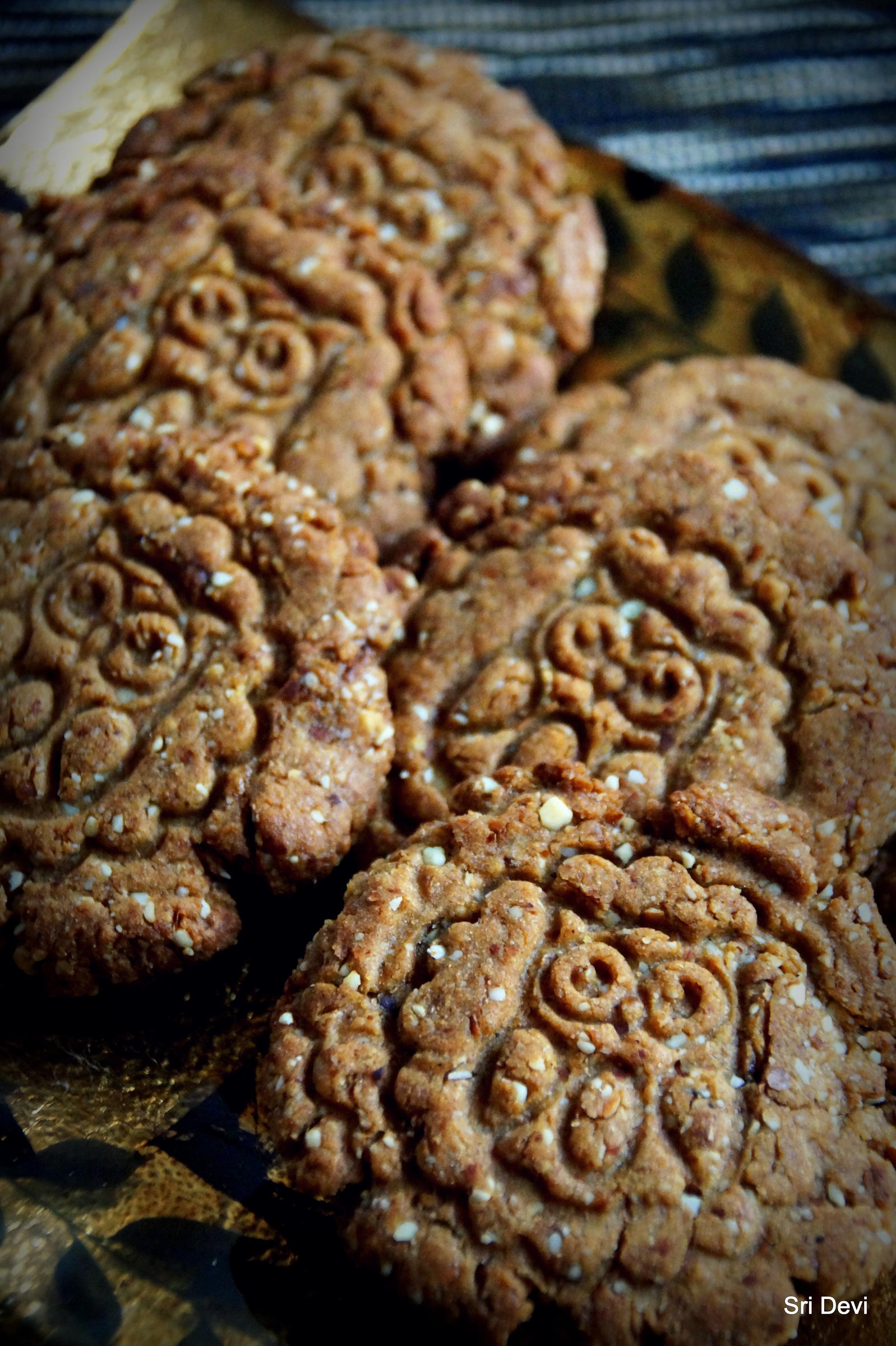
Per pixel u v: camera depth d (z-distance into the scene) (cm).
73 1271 27
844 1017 27
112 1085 29
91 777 29
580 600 30
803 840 28
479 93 34
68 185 34
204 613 30
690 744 29
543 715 30
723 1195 26
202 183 33
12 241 33
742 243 35
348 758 29
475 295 32
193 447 31
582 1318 26
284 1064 27
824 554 30
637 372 34
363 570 30
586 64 44
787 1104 26
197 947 29
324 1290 27
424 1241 26
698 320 34
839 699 29
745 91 44
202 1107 29
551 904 28
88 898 29
